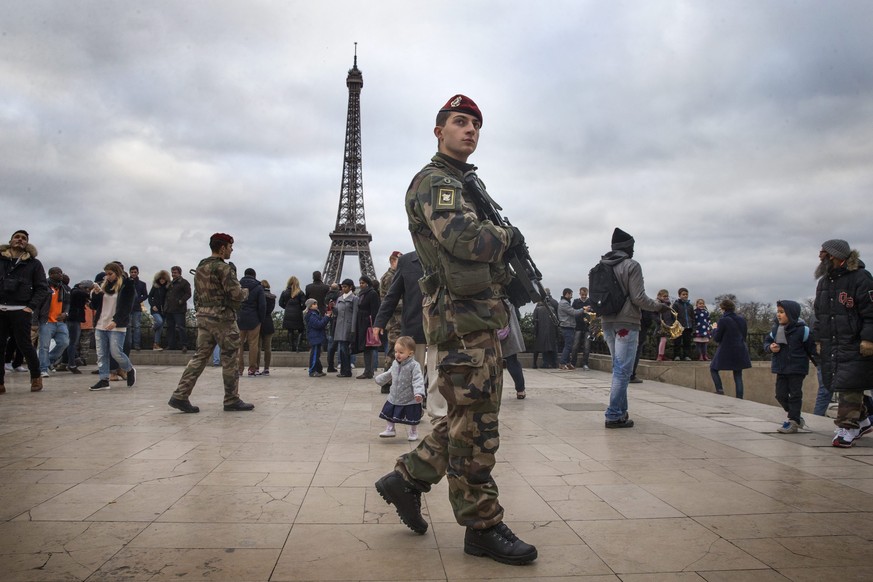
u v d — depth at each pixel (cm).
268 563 323
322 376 1490
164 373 1514
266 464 551
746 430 755
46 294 1099
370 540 361
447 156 359
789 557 337
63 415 835
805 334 739
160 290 1883
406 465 365
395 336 1174
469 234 320
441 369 341
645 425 789
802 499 450
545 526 389
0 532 366
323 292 1711
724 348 1285
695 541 362
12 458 567
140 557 329
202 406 939
